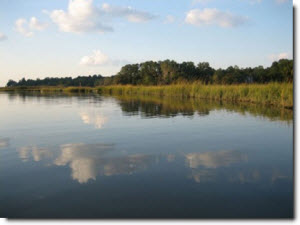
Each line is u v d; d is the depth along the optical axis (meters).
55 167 5.91
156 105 21.08
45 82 129.62
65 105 22.17
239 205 4.09
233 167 5.80
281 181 5.00
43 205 4.19
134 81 77.19
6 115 15.25
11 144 8.07
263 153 6.88
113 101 26.91
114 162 6.22
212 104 21.22
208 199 4.29
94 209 4.04
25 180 5.18
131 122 12.14
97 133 9.66
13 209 4.08
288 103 17.30
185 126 10.95
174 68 64.38
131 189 4.70
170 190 4.63
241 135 9.09
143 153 6.95
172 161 6.25
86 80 122.31
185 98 30.09
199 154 6.82
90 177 5.30
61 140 8.57
